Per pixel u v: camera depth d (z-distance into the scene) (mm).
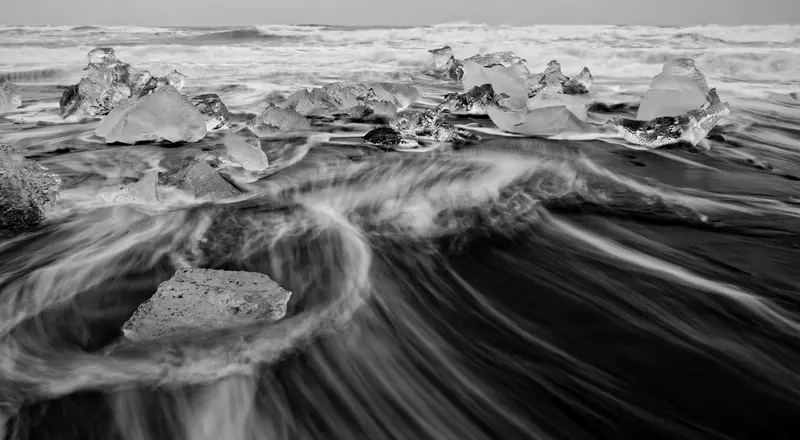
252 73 12000
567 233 3240
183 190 3723
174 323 2072
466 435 1671
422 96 9508
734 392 1836
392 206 3691
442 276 2695
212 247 2990
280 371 1922
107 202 3621
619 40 20516
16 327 2164
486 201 3787
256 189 4012
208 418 1705
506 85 7438
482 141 5629
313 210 3590
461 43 20781
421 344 2123
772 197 3873
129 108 5484
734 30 23109
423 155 5055
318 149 5289
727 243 3068
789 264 2789
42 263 2746
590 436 1655
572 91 8719
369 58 15719
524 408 1777
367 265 2791
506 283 2633
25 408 1700
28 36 22562
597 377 1920
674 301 2445
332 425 1694
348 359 2010
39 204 3273
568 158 4926
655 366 1982
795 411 1748
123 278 2615
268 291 2213
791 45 17266
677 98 5348
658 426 1683
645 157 5000
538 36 23312
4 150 3158
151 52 15633
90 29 28250
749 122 6738
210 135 5914
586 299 2479
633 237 3176
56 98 8570
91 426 1651
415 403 1805
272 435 1646
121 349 2018
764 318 2295
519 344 2129
